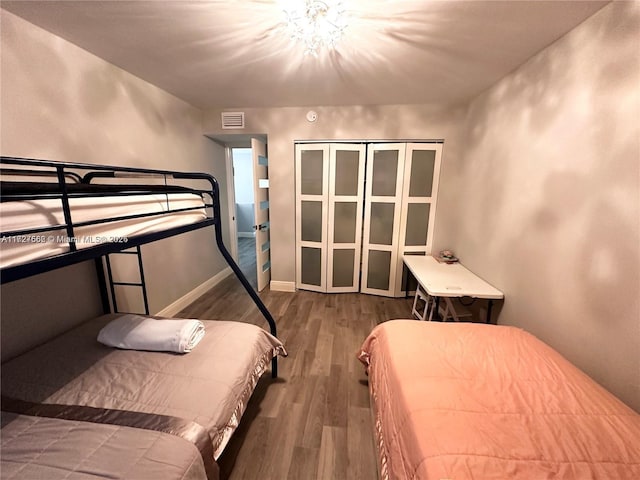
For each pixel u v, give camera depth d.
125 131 2.08
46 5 1.29
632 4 1.09
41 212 0.84
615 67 1.17
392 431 1.01
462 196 2.77
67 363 1.26
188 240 3.02
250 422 1.55
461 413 0.95
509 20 1.37
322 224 3.25
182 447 0.85
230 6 1.31
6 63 1.35
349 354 2.20
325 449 1.40
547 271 1.56
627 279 1.11
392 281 3.26
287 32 1.53
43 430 0.90
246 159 6.82
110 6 1.30
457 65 1.89
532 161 1.70
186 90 2.47
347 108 2.91
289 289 3.47
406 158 2.95
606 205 1.21
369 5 1.28
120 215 1.10
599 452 0.82
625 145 1.12
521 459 0.79
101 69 1.86
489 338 1.44
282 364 2.07
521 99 1.83
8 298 1.42
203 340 1.43
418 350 1.32
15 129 1.41
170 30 1.52
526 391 1.06
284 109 3.00
